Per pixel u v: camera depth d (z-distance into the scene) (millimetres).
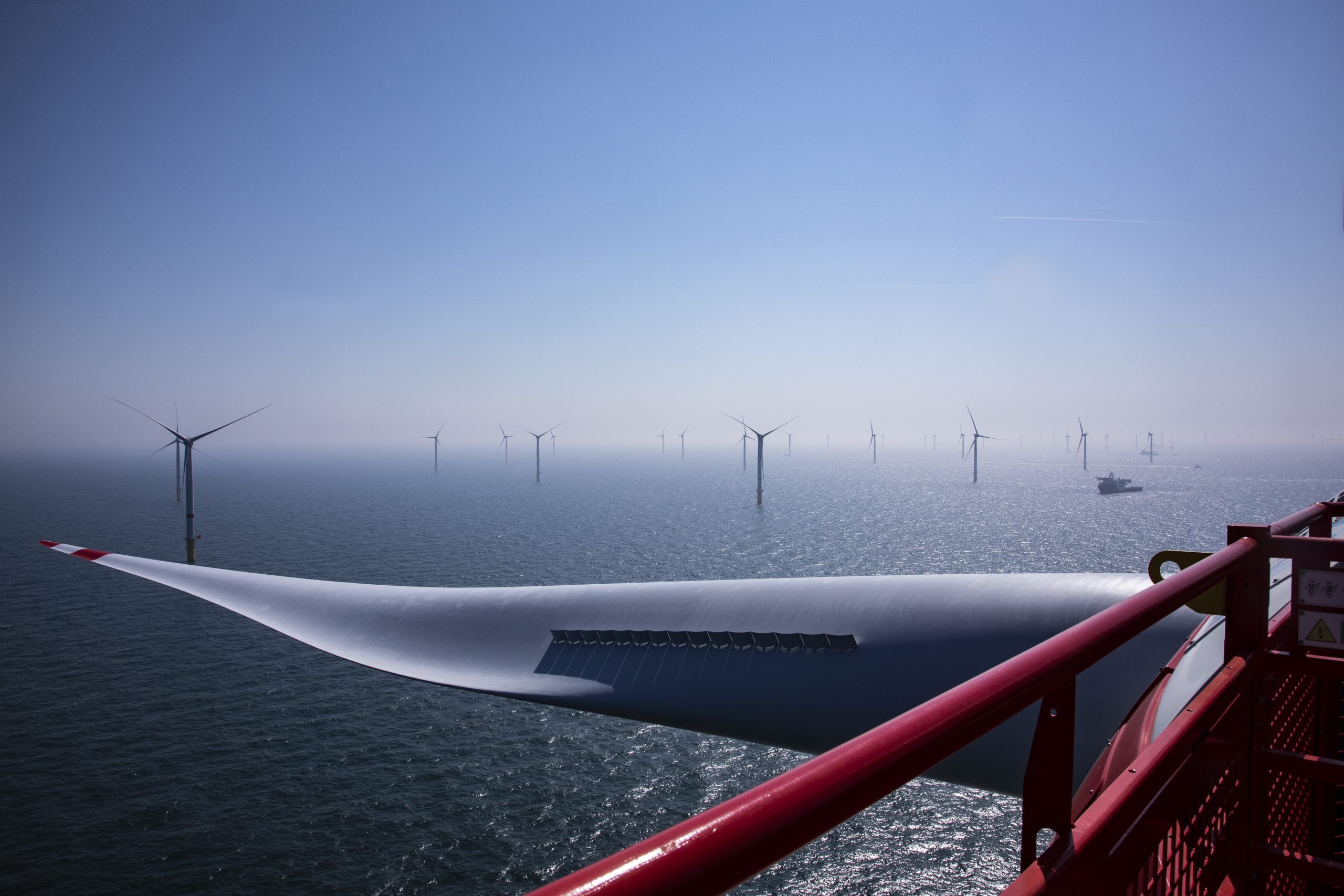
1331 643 4219
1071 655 2443
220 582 21484
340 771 55500
